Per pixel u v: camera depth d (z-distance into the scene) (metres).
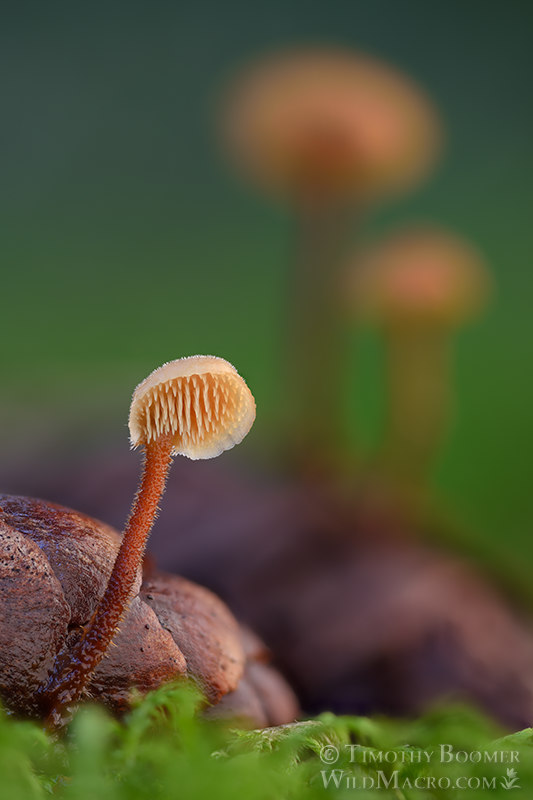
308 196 0.50
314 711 0.29
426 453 0.43
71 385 0.53
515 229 0.73
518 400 0.56
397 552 0.36
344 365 0.50
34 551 0.19
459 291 0.43
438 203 0.77
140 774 0.18
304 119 0.45
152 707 0.18
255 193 0.82
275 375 0.56
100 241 0.81
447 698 0.27
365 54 0.77
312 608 0.32
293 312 0.51
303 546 0.35
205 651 0.20
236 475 0.42
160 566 0.35
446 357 0.44
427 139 0.48
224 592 0.34
